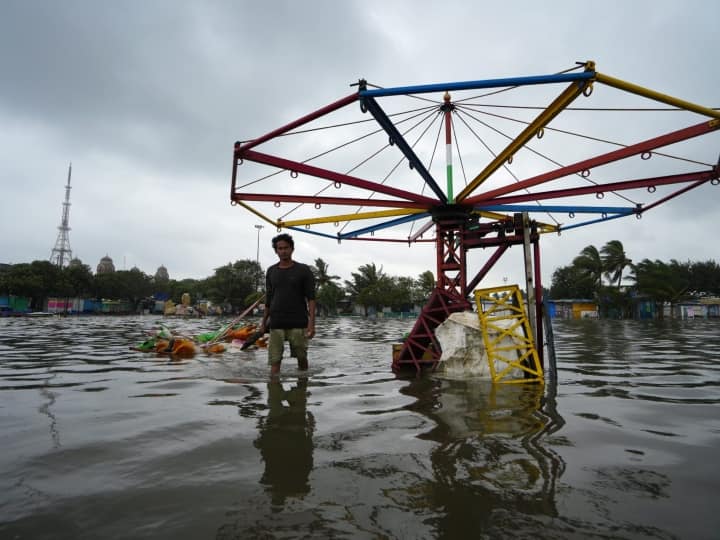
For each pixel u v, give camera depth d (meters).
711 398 3.58
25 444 2.21
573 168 6.91
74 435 2.37
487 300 5.38
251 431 2.44
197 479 1.76
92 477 1.78
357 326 24.56
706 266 57.28
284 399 3.38
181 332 15.14
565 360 6.78
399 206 8.17
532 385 4.22
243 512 1.48
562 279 69.06
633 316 47.81
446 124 8.37
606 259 49.00
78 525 1.39
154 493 1.63
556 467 1.89
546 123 5.89
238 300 65.19
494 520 1.42
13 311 47.31
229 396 3.50
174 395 3.54
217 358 6.63
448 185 8.41
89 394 3.59
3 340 10.38
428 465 1.91
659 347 9.38
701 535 1.33
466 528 1.37
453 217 7.97
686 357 7.22
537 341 5.12
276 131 6.21
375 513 1.47
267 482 1.73
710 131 5.66
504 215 10.98
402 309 66.75
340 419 2.72
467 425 2.59
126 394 3.58
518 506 1.52
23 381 4.30
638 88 5.04
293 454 2.05
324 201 8.02
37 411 2.96
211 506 1.52
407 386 4.09
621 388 4.07
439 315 5.95
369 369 5.48
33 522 1.41
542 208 9.50
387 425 2.58
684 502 1.56
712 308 45.81
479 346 4.95
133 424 2.59
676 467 1.91
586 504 1.54
